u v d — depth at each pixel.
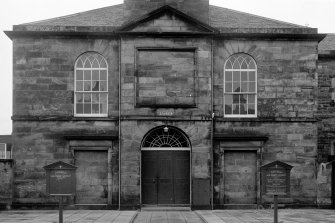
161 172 25.16
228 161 25.19
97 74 25.38
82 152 24.97
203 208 24.44
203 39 25.08
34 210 24.31
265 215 22.12
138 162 24.61
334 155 27.16
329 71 28.41
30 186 24.62
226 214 22.56
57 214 22.59
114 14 27.70
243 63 25.66
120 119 24.69
